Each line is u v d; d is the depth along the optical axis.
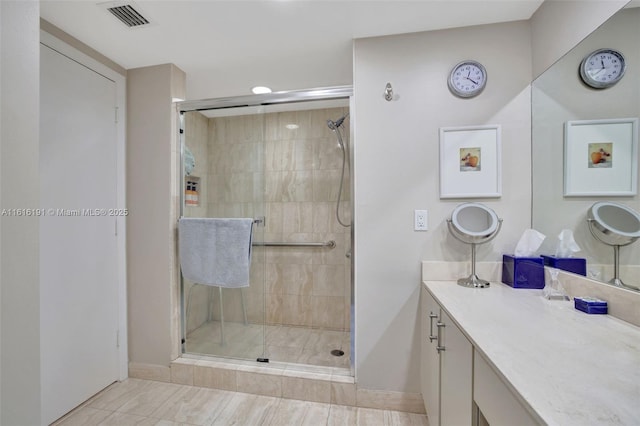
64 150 1.60
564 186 1.29
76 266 1.66
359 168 1.70
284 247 2.76
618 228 1.01
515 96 1.56
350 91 1.76
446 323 1.13
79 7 1.40
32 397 0.66
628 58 0.97
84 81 1.72
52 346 1.54
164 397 1.77
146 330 1.97
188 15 1.47
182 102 2.01
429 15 1.50
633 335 0.86
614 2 1.03
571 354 0.74
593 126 1.12
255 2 1.39
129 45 1.74
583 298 1.12
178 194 2.03
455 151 1.61
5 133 0.62
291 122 2.71
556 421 0.49
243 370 1.83
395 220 1.67
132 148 1.99
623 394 0.57
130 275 1.99
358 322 1.70
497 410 0.70
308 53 1.85
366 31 1.63
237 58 1.91
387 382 1.67
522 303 1.19
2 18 0.61
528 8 1.46
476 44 1.59
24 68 0.65
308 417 1.59
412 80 1.65
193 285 2.12
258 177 2.18
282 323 2.75
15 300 0.63
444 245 1.62
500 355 0.74
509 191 1.57
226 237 1.92
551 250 1.39
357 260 1.70
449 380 1.09
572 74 1.24
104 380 1.83
